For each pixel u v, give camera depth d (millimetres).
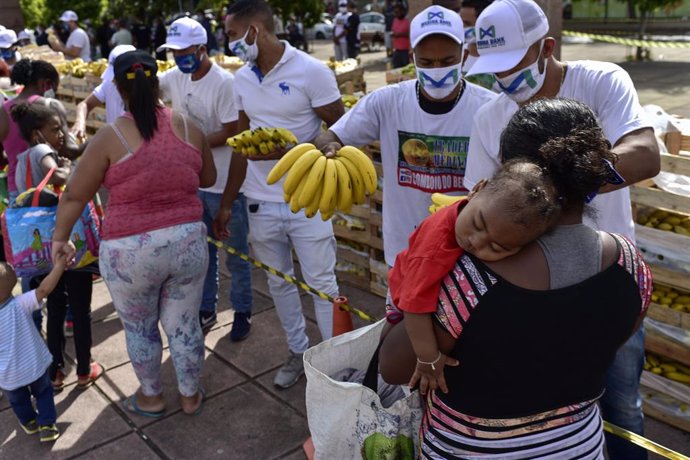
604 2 27953
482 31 2414
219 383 4152
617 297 1646
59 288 4012
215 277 4801
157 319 3686
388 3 21156
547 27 2387
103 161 3213
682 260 3338
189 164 3381
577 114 1695
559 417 1720
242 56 3639
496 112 2621
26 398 3596
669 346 3469
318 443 2158
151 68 3242
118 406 3957
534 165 1591
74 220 3350
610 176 1631
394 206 3234
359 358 2385
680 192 3336
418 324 1684
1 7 18250
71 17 17250
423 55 2770
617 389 2670
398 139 3102
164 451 3557
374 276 5266
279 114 3760
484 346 1630
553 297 1580
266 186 3846
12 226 3699
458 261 1653
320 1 26625
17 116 3980
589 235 1660
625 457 2756
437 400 1824
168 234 3322
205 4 24234
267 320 4941
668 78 15062
